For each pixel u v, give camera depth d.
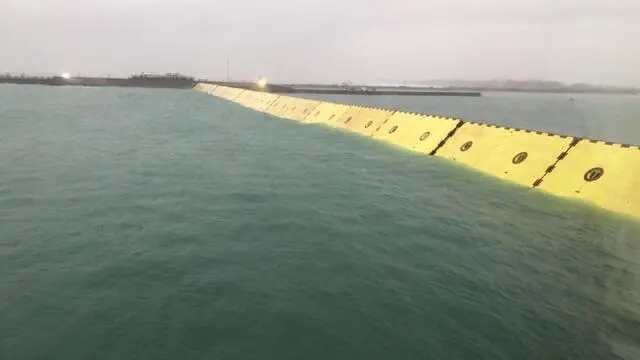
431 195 22.75
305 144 39.56
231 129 49.94
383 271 13.31
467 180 26.09
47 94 114.31
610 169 21.08
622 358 9.23
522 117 89.75
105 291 11.66
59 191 22.19
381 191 23.45
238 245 15.24
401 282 12.59
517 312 11.01
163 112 70.44
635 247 15.52
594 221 18.38
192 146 37.66
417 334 9.95
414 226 17.75
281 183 24.97
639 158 20.25
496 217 19.08
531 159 25.84
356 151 36.06
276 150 36.28
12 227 16.66
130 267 13.21
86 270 12.95
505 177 26.08
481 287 12.37
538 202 21.39
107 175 26.08
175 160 31.27
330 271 13.24
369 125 45.84
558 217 19.02
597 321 10.61
